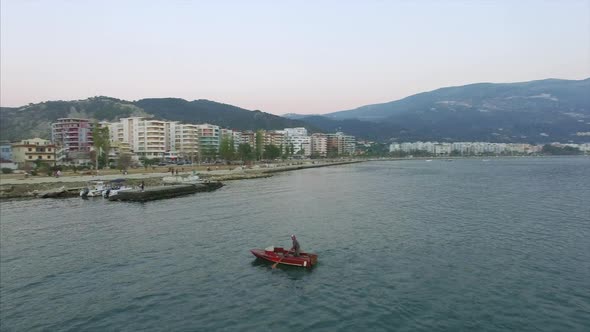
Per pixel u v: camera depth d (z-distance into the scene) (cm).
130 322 2442
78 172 12606
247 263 3562
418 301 2714
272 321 2439
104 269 3403
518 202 7200
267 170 17225
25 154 15375
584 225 5084
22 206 6888
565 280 3091
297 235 4600
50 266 3497
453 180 12581
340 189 9806
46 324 2434
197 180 10331
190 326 2383
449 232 4725
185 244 4197
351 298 2777
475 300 2727
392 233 4681
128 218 5697
